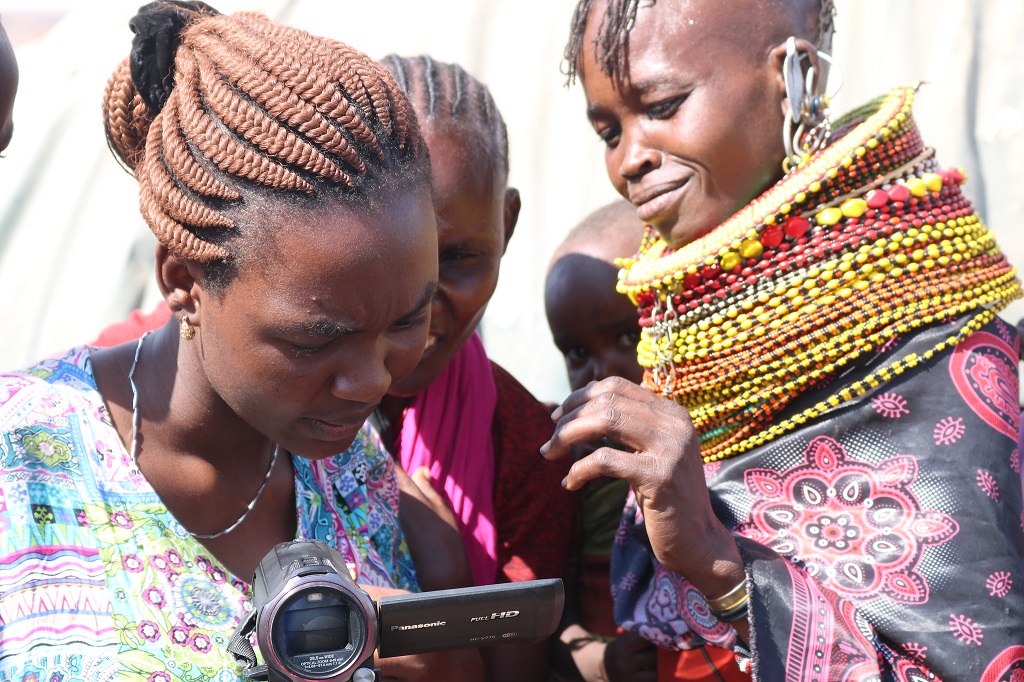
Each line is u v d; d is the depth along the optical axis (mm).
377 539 1463
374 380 1142
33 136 2859
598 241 2287
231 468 1317
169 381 1277
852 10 2797
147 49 1189
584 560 2145
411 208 1131
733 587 1454
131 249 2686
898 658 1438
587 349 2316
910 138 1616
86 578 1170
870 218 1560
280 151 1077
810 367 1579
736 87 1596
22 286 2721
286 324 1088
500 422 2035
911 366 1544
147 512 1229
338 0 2941
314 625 1096
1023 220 2625
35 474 1192
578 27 1710
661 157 1638
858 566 1478
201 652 1201
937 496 1484
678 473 1423
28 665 1108
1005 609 1423
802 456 1582
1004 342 1617
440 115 1782
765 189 1674
